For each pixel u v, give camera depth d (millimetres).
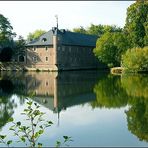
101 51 90625
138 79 63344
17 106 36281
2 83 62250
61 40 103750
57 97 43875
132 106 35219
